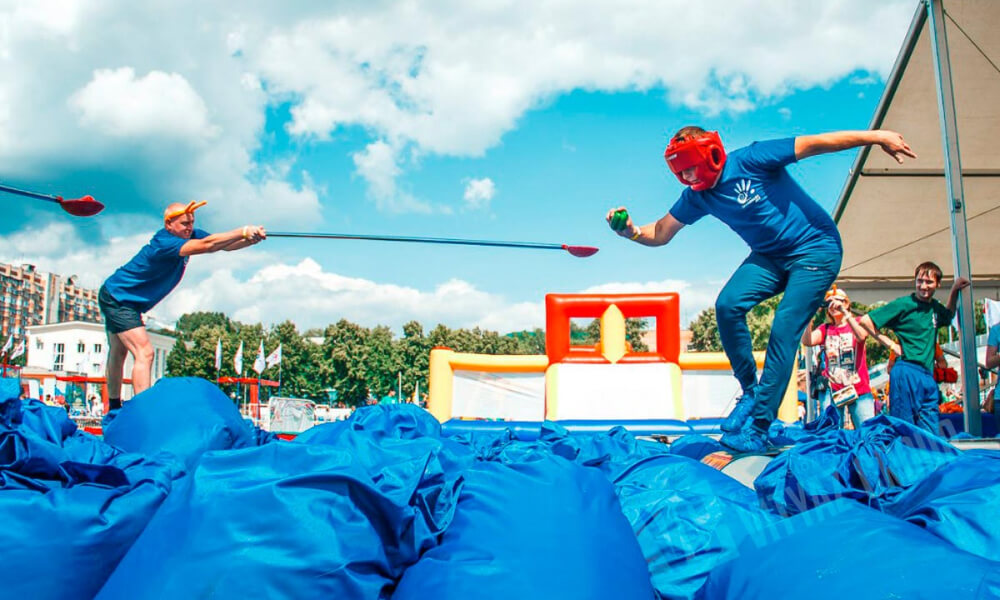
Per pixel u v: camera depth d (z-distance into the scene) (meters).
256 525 1.91
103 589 1.96
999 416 6.13
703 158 3.80
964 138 6.83
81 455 2.74
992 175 7.16
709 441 4.11
